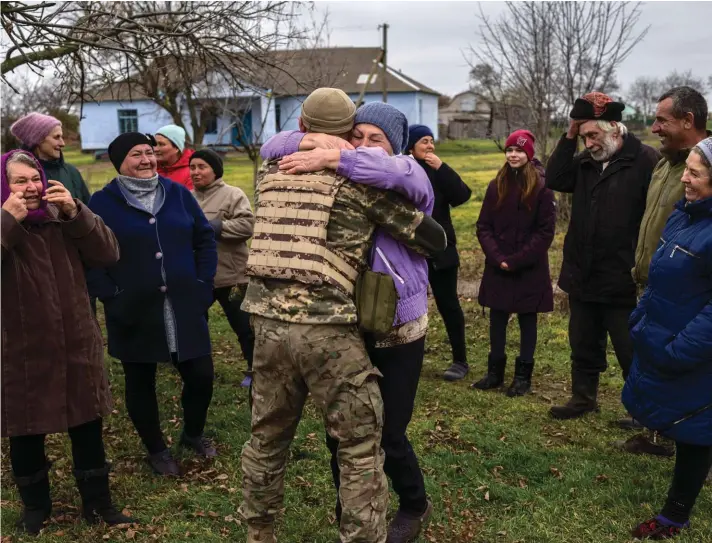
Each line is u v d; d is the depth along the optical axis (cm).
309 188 259
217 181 509
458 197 525
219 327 721
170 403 500
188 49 589
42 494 327
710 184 309
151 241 373
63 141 479
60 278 304
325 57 991
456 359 575
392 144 288
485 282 531
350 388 258
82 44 491
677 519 325
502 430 451
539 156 1162
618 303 444
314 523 333
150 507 348
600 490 367
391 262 275
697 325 303
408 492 309
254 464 281
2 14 441
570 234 467
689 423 311
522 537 324
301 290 257
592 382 480
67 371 304
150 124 3547
